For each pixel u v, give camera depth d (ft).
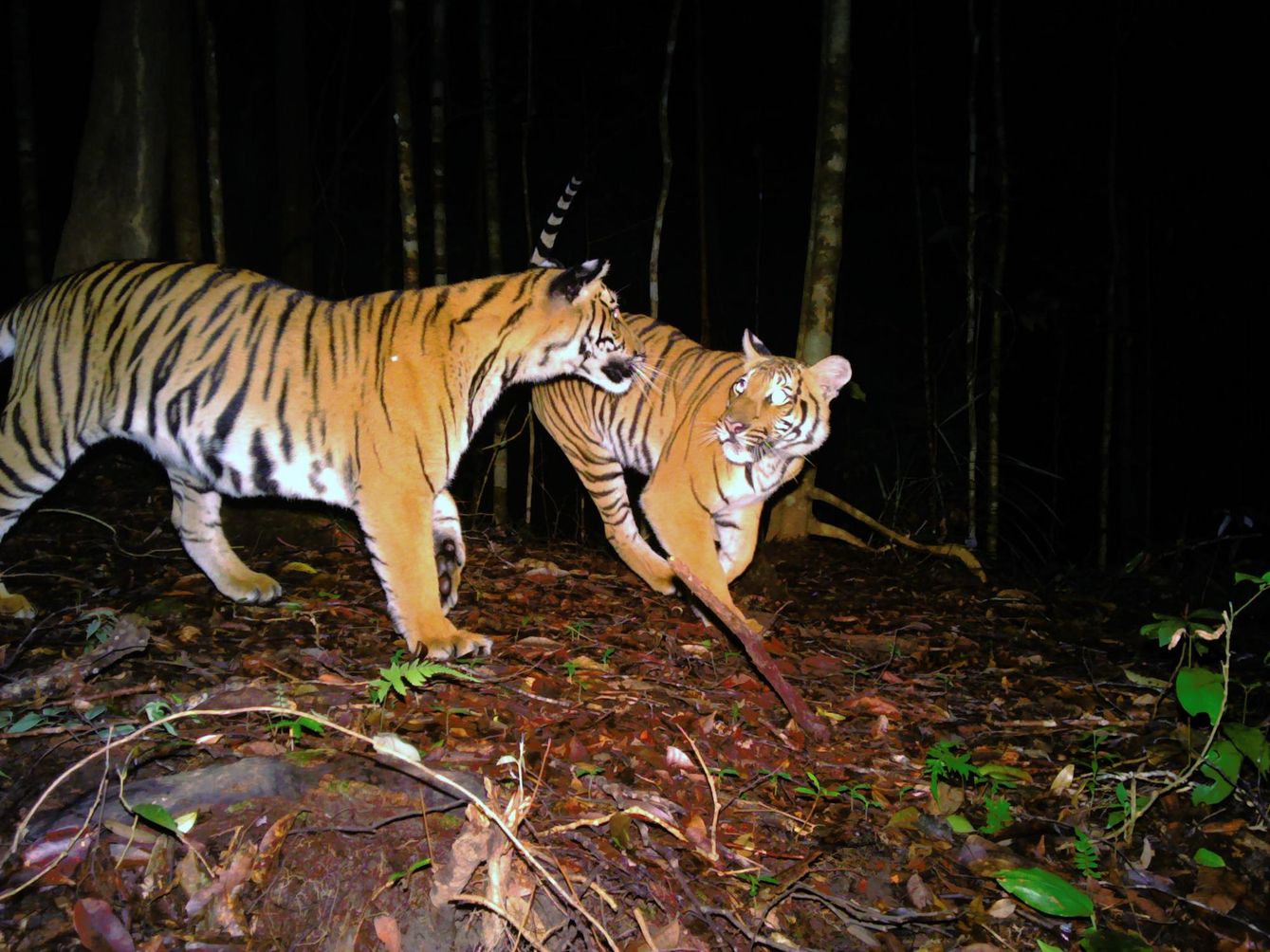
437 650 5.95
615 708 5.68
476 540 9.66
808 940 4.19
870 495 14.75
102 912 3.46
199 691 5.18
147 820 3.91
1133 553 14.12
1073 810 5.32
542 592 8.07
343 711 5.10
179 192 11.08
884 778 5.50
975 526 13.01
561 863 4.03
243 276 6.40
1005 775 5.56
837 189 10.08
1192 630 5.15
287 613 6.70
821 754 5.67
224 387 6.13
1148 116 14.76
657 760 5.15
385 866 3.82
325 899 3.72
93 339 6.24
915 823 5.07
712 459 7.69
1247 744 4.98
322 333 6.26
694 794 4.93
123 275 6.31
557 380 9.11
